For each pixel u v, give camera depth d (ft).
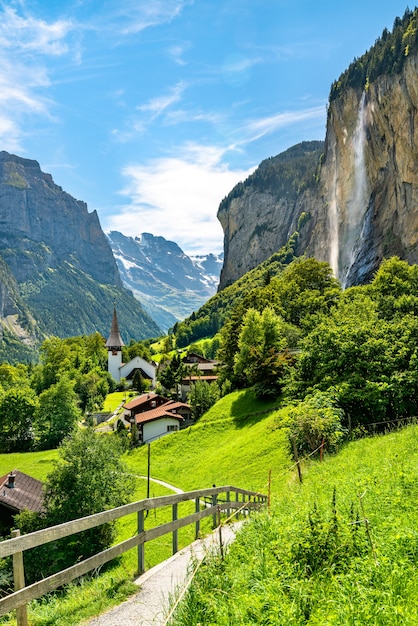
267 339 224.74
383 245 406.82
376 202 435.94
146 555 74.79
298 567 21.36
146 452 201.05
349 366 102.89
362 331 106.11
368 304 205.67
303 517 28.04
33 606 28.25
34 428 281.74
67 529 24.34
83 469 107.65
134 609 24.40
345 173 516.32
